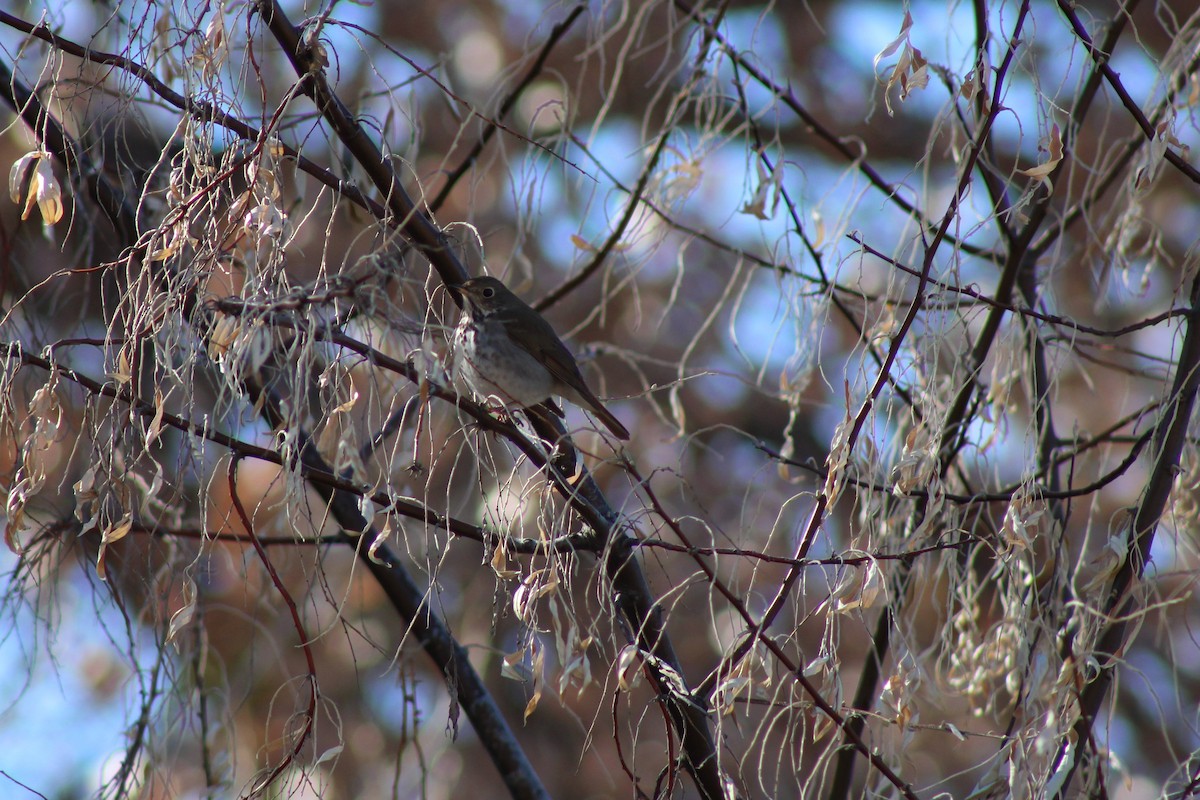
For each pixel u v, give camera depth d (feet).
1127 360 50.26
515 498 24.12
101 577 19.27
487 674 48.24
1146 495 22.00
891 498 25.08
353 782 45.52
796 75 64.39
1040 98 21.80
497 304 26.23
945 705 25.89
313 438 22.45
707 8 34.27
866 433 23.77
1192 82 25.53
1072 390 50.44
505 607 21.21
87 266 25.98
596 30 29.60
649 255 29.55
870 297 27.99
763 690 20.90
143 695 23.88
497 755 26.40
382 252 19.29
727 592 20.34
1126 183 27.53
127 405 20.27
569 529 22.66
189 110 20.52
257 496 41.75
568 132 28.96
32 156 20.61
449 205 50.31
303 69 20.88
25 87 24.91
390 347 22.22
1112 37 26.78
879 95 63.72
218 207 20.81
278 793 20.36
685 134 29.01
